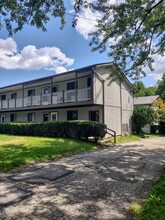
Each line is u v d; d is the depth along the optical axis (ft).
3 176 20.30
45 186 17.35
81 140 47.14
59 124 51.75
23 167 24.03
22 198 14.69
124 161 28.40
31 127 57.82
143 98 110.83
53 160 28.48
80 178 19.86
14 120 91.50
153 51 33.22
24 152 31.24
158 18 29.22
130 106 77.36
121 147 43.68
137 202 14.10
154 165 26.02
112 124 63.26
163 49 32.63
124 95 72.69
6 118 96.32
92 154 34.09
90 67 54.65
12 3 20.67
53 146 37.24
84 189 16.71
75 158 30.25
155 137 71.41
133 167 24.81
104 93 59.62
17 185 17.54
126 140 57.62
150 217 11.21
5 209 12.87
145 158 30.81
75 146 38.99
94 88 55.31
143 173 22.00
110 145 46.50
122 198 14.87
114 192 16.08
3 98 98.73
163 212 11.64
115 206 13.47
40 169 23.30
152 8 27.63
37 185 17.58
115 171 22.79
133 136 67.87
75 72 58.49
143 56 33.65
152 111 80.69
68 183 18.24
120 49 33.14
